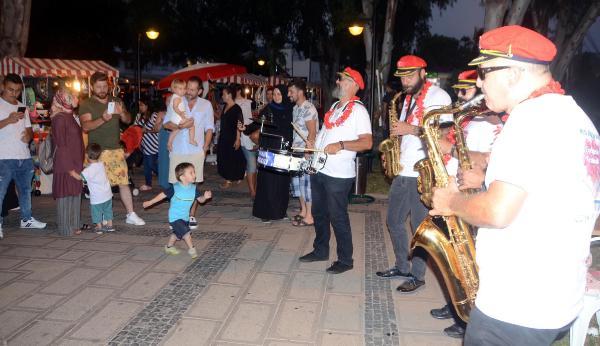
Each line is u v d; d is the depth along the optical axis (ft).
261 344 11.61
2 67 37.11
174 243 18.52
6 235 19.81
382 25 78.13
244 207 25.26
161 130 22.21
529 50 5.75
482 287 6.07
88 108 20.35
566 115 5.56
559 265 5.58
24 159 20.11
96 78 20.07
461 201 6.10
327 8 74.02
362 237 20.30
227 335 12.00
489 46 6.00
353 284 15.25
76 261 16.93
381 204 26.63
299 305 13.74
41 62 39.99
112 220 22.22
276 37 83.25
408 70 13.92
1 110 19.27
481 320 6.05
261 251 18.22
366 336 12.10
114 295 14.19
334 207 15.70
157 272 16.01
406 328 12.53
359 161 27.50
